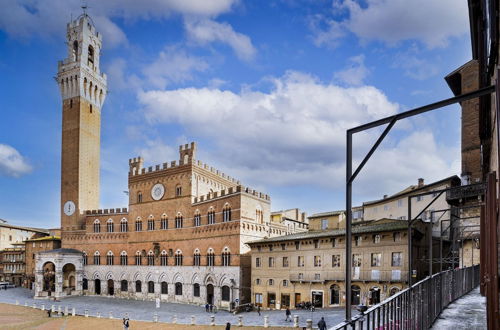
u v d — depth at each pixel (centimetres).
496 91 709
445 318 1786
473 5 1731
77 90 12106
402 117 1012
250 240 8406
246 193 8388
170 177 9912
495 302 1085
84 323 6931
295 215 11725
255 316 6475
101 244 10994
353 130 1105
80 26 12325
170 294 9431
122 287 10450
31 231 16625
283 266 7300
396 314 1227
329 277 6506
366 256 6112
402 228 5641
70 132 12069
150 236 10081
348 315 1048
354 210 9881
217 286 8419
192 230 9250
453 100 925
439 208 7088
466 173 4959
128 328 6088
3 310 8581
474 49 2302
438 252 6594
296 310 6512
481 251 2294
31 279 12738
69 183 11875
